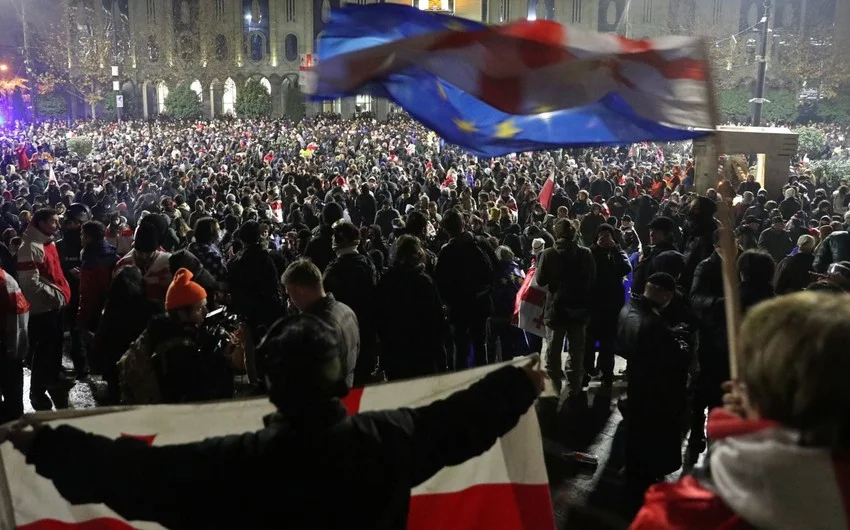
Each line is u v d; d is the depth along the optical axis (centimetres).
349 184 1998
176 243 971
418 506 291
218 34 7375
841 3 6575
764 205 1457
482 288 730
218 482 182
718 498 131
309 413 183
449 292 728
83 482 190
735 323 208
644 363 534
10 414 677
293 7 7569
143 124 6131
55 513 262
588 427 706
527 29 251
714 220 759
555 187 1795
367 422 195
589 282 734
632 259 1046
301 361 183
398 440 195
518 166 2673
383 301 639
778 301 134
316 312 442
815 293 134
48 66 7025
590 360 827
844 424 119
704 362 599
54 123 6353
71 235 945
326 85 246
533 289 754
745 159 2125
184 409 284
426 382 304
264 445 183
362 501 184
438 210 1612
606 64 246
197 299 414
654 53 244
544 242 980
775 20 7162
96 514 263
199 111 7081
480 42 249
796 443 120
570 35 252
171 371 395
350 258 661
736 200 1420
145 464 186
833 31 6662
